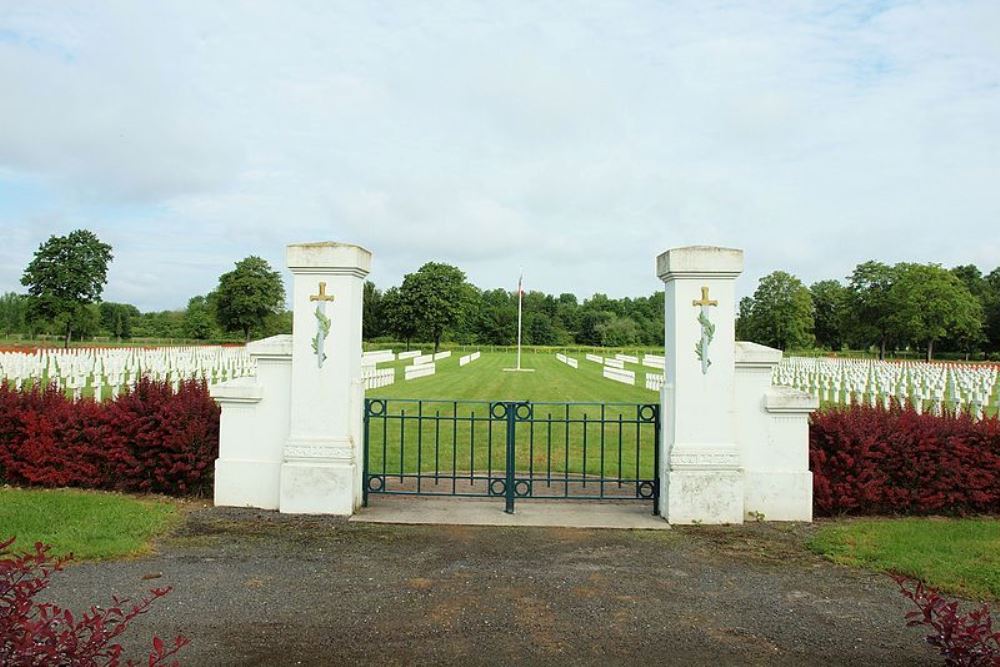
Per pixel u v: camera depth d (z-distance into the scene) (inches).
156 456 391.9
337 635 217.3
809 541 323.0
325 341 365.1
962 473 367.9
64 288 2748.5
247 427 374.3
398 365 1923.0
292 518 352.2
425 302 3710.6
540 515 366.6
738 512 352.5
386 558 293.7
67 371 1144.2
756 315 3841.0
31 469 396.2
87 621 146.3
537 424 748.0
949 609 180.4
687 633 223.5
